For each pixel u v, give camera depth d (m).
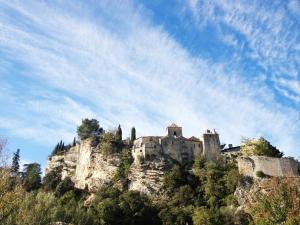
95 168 125.50
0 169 54.19
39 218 63.31
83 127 156.25
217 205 94.62
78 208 93.44
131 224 92.75
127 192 104.94
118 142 132.00
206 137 121.56
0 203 53.75
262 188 89.69
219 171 106.06
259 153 111.94
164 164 114.56
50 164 148.25
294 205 46.94
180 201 100.75
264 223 47.47
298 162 105.75
